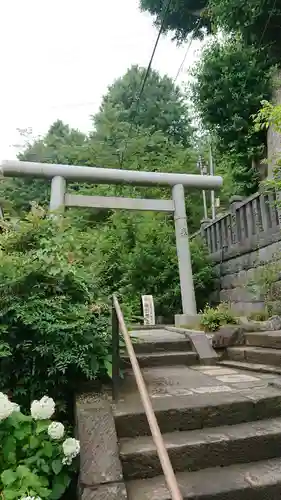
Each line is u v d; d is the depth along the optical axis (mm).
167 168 13656
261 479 1999
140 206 6855
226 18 7316
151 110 18312
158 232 9508
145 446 2164
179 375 3445
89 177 6656
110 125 15727
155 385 3068
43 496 1809
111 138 15438
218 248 8930
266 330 4684
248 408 2559
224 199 12000
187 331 4836
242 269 7574
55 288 2953
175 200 7000
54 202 6340
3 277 2857
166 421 2396
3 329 2645
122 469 2012
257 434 2289
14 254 3092
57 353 2650
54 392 2773
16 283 2865
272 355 3592
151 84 19312
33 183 14852
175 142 17875
